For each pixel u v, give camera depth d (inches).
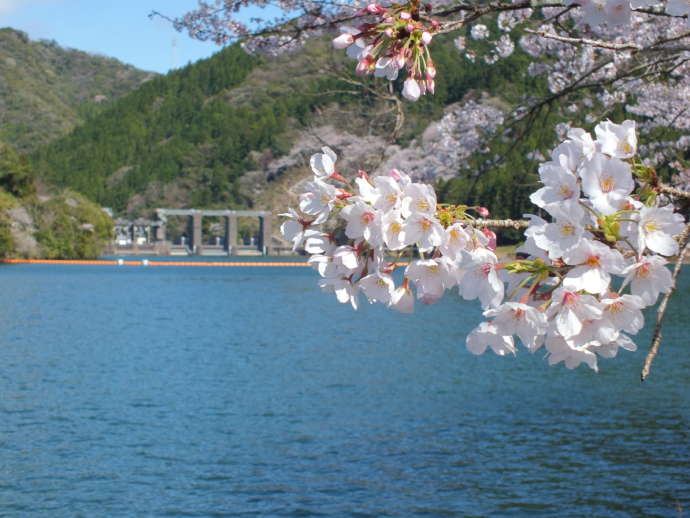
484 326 92.7
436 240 99.5
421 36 114.3
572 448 555.5
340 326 1535.4
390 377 884.0
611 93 614.2
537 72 623.5
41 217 4753.9
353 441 583.8
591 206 88.6
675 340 1162.6
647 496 449.7
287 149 4419.3
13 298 2235.5
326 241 109.5
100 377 890.7
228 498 458.3
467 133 651.5
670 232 86.4
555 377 859.4
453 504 443.2
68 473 507.2
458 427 624.4
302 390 804.0
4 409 701.3
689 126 641.6
